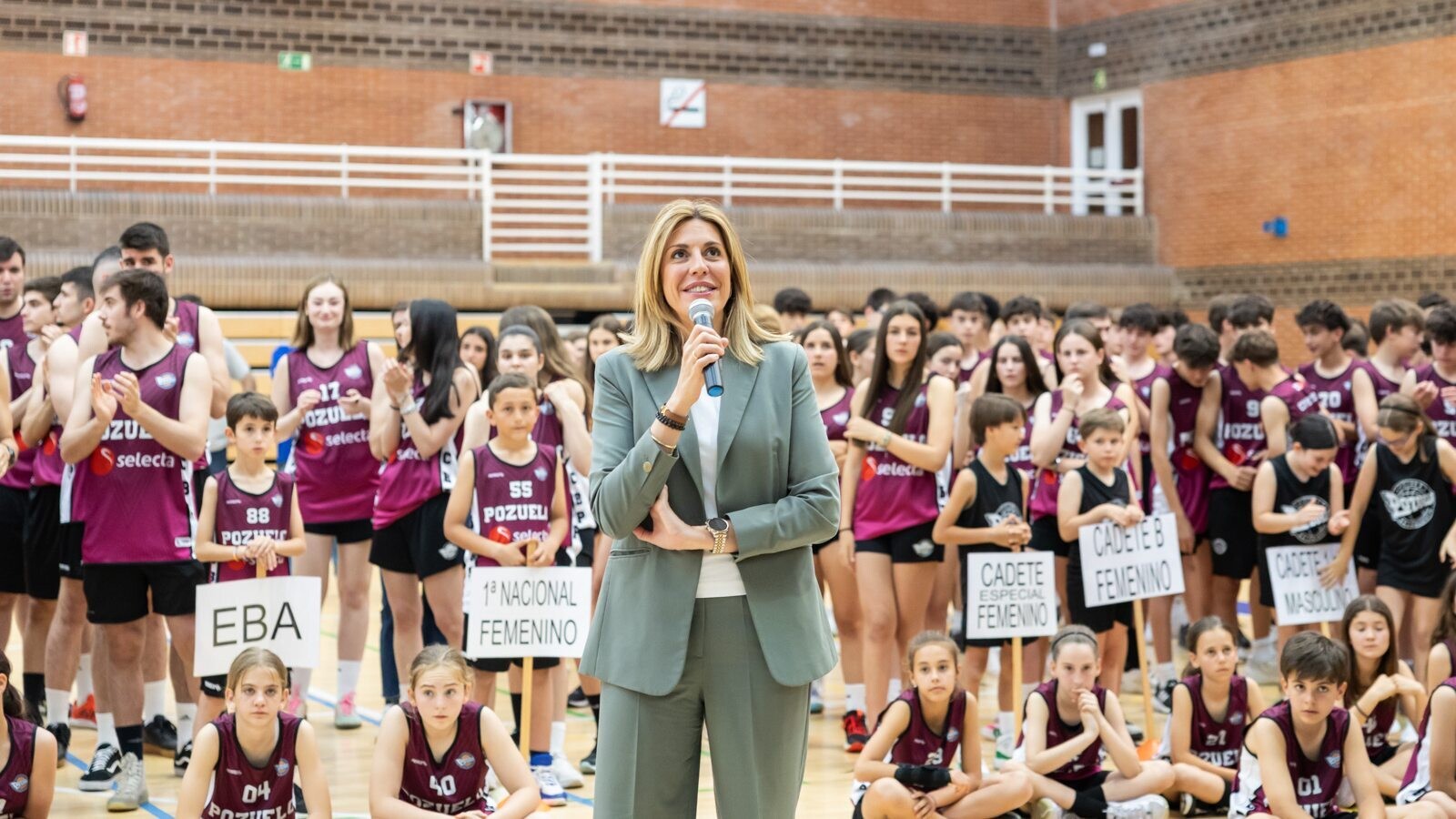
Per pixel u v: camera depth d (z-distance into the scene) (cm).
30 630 671
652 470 325
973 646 670
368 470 708
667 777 345
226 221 1496
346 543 710
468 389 672
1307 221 1666
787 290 1015
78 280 670
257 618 572
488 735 512
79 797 594
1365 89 1605
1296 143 1675
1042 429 737
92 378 546
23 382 667
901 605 671
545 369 691
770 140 1869
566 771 627
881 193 1806
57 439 633
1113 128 1922
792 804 348
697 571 339
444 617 664
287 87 1672
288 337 1422
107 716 614
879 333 668
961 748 567
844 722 699
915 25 1916
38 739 488
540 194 1777
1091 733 571
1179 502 803
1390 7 1576
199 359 578
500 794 590
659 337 349
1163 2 1819
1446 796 529
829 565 688
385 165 1717
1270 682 812
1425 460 725
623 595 346
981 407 673
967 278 1716
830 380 728
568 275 1577
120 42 1605
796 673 340
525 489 610
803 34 1873
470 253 1583
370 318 1463
